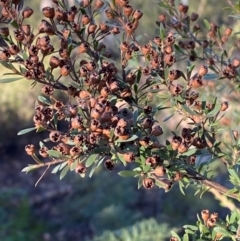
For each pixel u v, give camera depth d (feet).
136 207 12.95
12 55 2.97
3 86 18.54
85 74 2.96
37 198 15.74
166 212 11.71
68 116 2.86
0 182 17.54
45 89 2.92
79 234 13.25
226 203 3.66
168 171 2.95
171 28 3.59
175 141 2.92
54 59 2.96
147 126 2.91
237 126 3.80
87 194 14.57
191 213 11.34
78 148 2.83
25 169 2.90
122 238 9.02
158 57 3.05
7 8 3.01
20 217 13.46
